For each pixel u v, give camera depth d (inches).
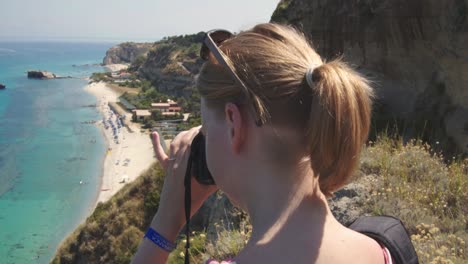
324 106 34.6
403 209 161.5
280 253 33.8
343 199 170.1
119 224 595.5
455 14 384.2
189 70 4877.0
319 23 505.7
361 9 466.3
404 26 428.1
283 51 36.9
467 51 375.6
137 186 625.0
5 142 2942.9
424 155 221.0
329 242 34.6
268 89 35.7
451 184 185.9
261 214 36.4
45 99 4881.9
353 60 483.5
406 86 437.4
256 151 36.6
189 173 43.3
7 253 1371.8
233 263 34.6
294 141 36.1
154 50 5885.8
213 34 40.8
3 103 4589.1
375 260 36.3
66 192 1990.7
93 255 603.2
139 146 2822.3
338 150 34.8
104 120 3666.3
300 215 35.6
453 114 378.6
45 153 2669.8
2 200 1867.6
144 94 4830.2
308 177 36.8
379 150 223.1
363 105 36.2
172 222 45.8
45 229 1571.1
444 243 139.7
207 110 39.8
